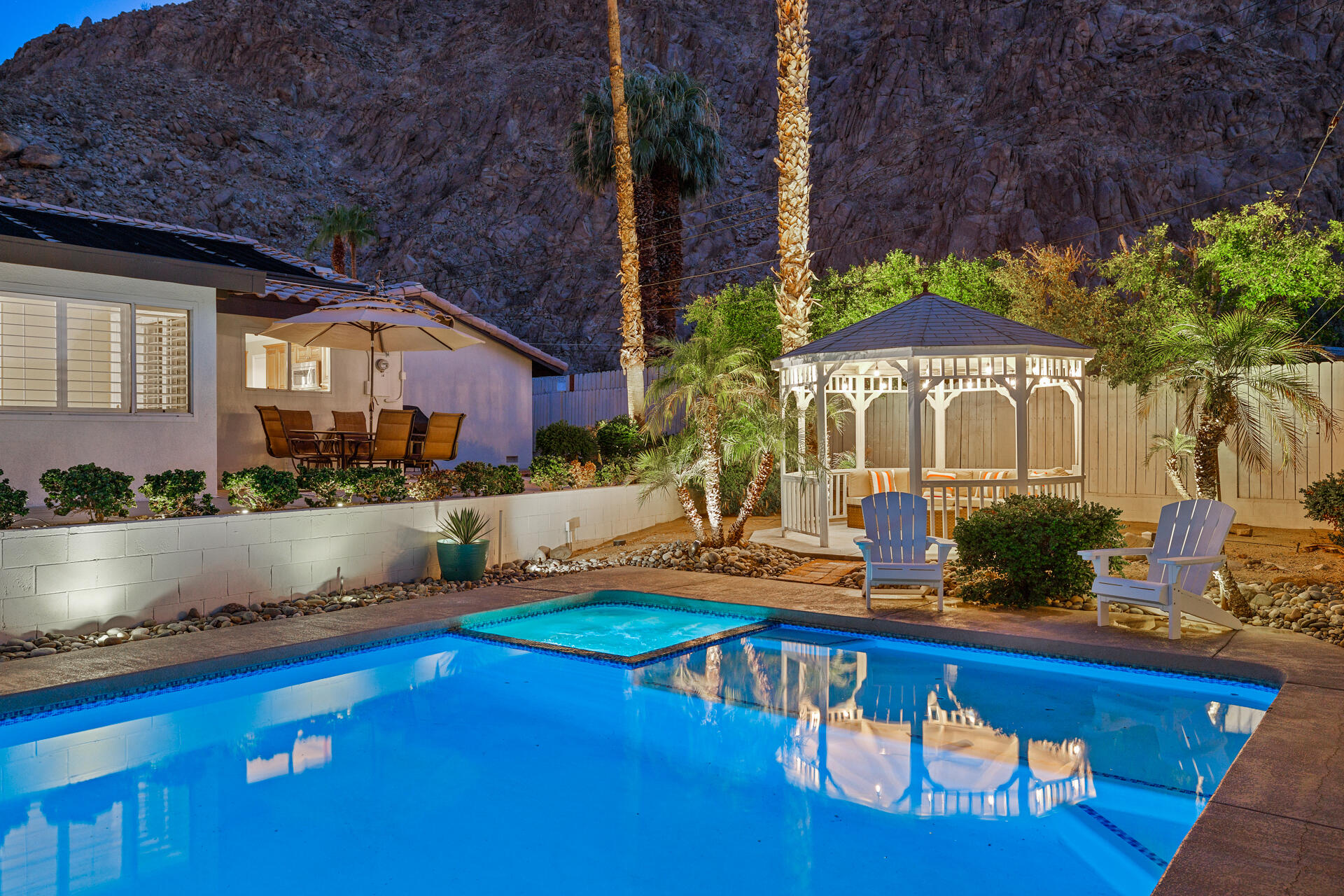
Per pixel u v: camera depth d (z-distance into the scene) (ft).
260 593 31.01
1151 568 26.53
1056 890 12.84
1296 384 27.96
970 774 17.33
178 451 37.42
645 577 35.55
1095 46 285.64
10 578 25.16
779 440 39.81
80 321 36.32
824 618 28.81
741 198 307.99
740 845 14.49
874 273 84.17
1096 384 50.01
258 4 447.42
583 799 16.43
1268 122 234.17
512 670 25.11
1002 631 25.85
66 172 265.13
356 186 346.95
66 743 19.38
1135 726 20.08
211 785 17.13
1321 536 40.42
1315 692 19.56
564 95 356.38
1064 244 230.07
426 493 38.42
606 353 257.55
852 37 366.22
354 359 56.65
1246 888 11.09
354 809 16.05
